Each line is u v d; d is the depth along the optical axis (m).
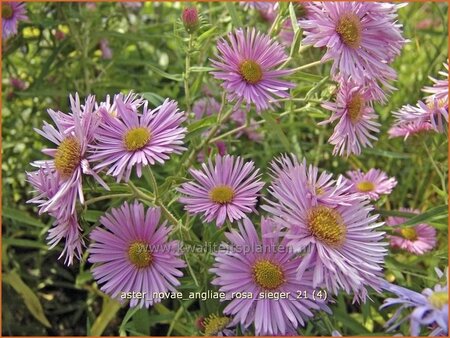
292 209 0.20
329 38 0.23
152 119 0.22
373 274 0.20
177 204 0.28
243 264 0.21
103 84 0.37
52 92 0.35
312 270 0.20
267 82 0.24
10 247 0.38
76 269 0.37
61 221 0.21
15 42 0.36
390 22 0.24
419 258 0.31
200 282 0.25
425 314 0.18
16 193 0.40
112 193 0.24
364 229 0.21
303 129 0.42
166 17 0.45
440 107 0.26
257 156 0.38
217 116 0.28
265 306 0.20
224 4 0.38
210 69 0.26
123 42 0.41
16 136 0.40
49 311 0.37
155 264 0.22
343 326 0.27
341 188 0.22
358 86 0.25
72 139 0.21
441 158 0.34
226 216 0.22
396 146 0.37
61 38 0.39
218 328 0.22
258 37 0.24
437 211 0.25
